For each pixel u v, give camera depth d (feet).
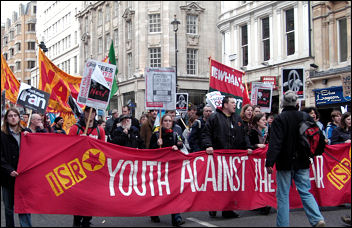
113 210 20.03
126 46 120.16
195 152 22.17
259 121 24.71
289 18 78.23
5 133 18.34
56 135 19.48
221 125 22.50
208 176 22.24
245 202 22.91
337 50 67.82
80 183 19.67
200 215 23.38
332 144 26.89
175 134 23.50
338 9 67.26
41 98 24.20
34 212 18.61
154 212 20.79
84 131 20.71
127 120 27.09
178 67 114.42
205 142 22.13
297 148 18.92
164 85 22.35
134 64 116.78
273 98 82.43
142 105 112.88
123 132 26.86
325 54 69.72
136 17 116.26
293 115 19.10
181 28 115.55
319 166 24.73
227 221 21.43
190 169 21.93
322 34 69.97
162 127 23.30
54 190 19.10
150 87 22.13
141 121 33.86
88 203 19.63
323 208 25.54
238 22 90.74
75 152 19.74
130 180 20.67
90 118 20.92
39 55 33.37
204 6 119.14
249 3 87.10
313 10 71.36
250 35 87.25
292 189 24.06
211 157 22.39
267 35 83.66
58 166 19.30
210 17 119.75
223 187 22.47
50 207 18.94
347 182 25.32
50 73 33.71
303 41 73.82
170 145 23.07
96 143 20.21
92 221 21.81
